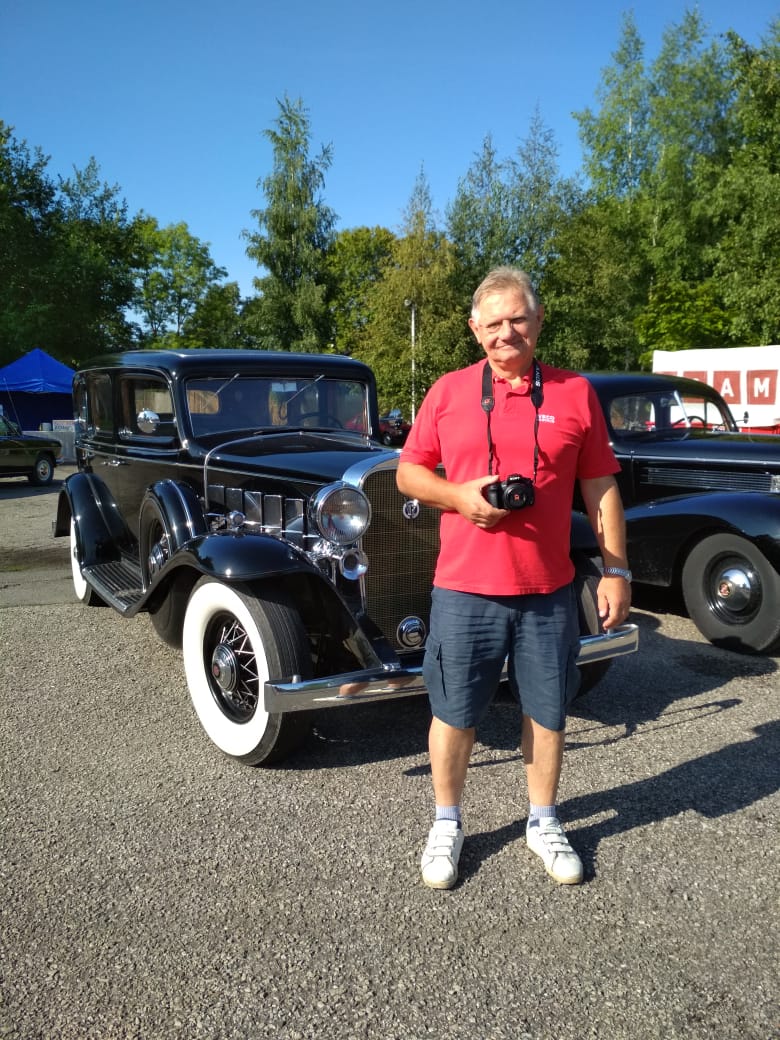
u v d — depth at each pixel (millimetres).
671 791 3088
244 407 4660
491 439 2295
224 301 48969
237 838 2770
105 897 2434
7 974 2100
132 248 39219
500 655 2439
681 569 5191
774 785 3131
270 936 2256
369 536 3422
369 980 2080
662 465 5570
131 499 5156
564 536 2385
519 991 2041
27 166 35000
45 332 32719
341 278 41969
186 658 3557
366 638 3232
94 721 3783
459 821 2607
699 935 2262
